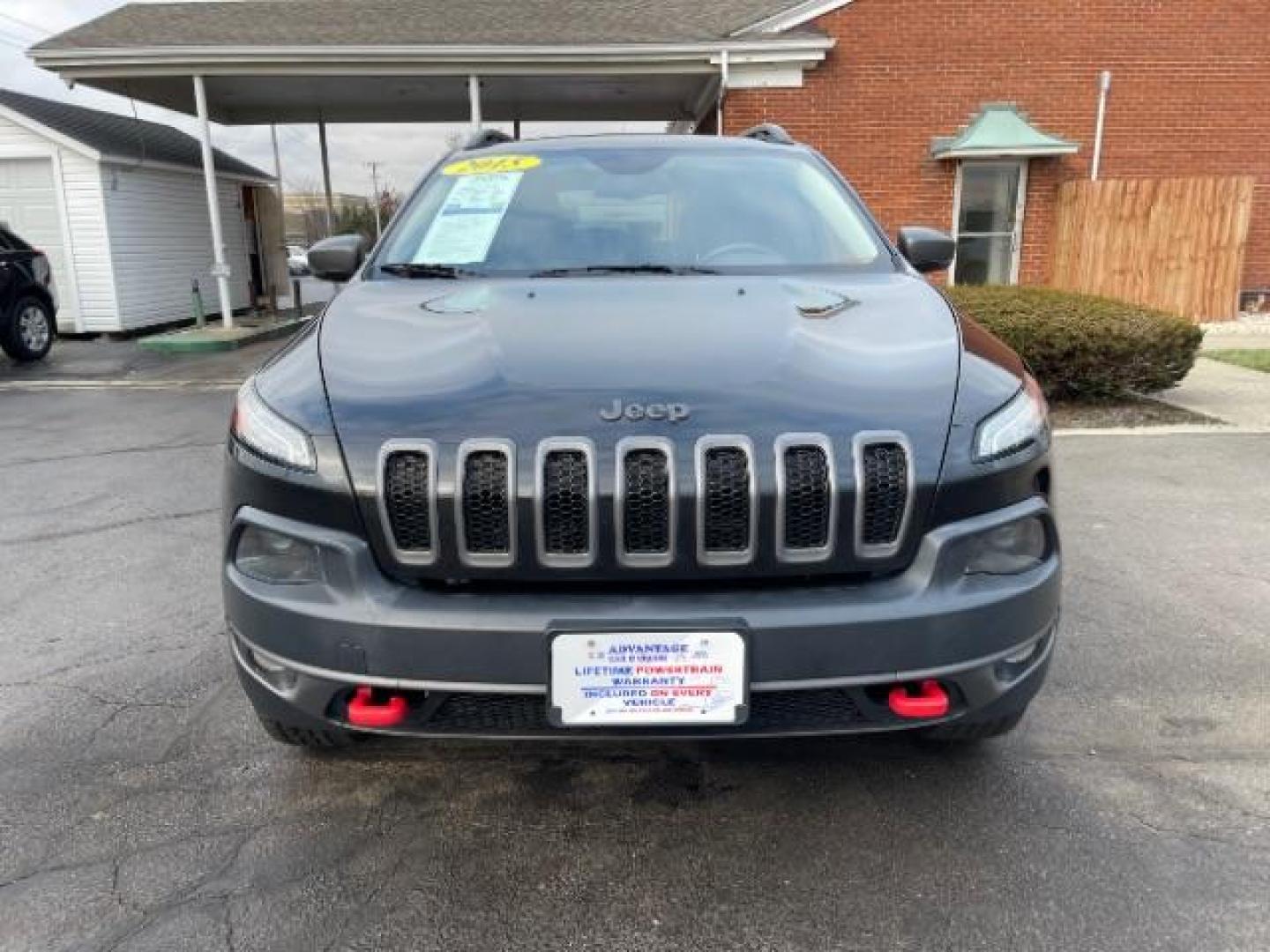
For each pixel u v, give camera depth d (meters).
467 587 2.11
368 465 2.09
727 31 12.19
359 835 2.42
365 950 2.03
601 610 2.02
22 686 3.23
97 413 8.31
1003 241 13.01
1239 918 2.09
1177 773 2.65
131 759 2.77
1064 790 2.58
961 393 2.24
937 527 2.11
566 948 2.04
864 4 12.16
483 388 2.19
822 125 12.44
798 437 2.07
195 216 16.42
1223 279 12.33
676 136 3.82
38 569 4.38
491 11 13.77
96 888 2.22
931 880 2.23
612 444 2.05
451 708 2.12
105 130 15.78
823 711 2.12
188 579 4.25
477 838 2.40
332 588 2.11
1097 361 7.33
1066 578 4.10
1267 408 7.47
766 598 2.06
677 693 2.02
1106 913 2.11
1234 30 12.52
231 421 2.42
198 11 14.12
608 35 11.69
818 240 3.23
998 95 12.52
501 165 3.60
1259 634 3.54
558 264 3.10
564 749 2.81
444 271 3.11
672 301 2.68
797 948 2.02
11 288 11.11
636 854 2.34
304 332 2.76
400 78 12.38
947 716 2.17
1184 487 5.44
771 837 2.40
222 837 2.41
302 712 2.20
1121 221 12.16
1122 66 12.54
